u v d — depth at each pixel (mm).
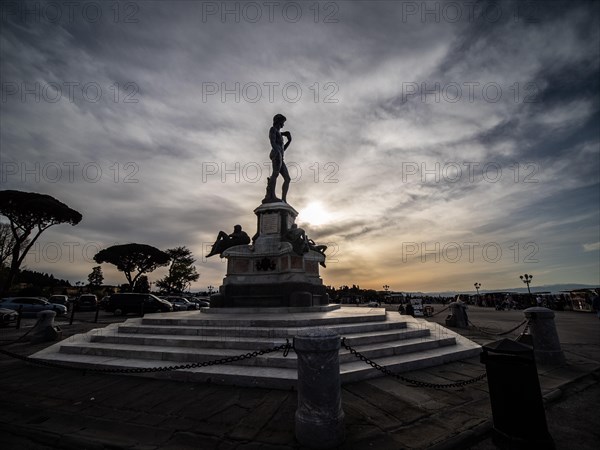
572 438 3258
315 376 3092
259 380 4652
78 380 5262
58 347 6961
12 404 4219
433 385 4066
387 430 3287
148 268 47188
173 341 6293
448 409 3838
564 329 12008
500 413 3084
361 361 5410
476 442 3166
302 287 9492
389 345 6078
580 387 4824
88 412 3910
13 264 28844
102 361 5863
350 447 2955
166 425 3498
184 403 4121
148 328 7102
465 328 11953
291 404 4004
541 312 6312
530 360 3039
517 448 2902
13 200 28328
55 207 30109
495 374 3176
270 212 11156
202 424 3500
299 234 9836
